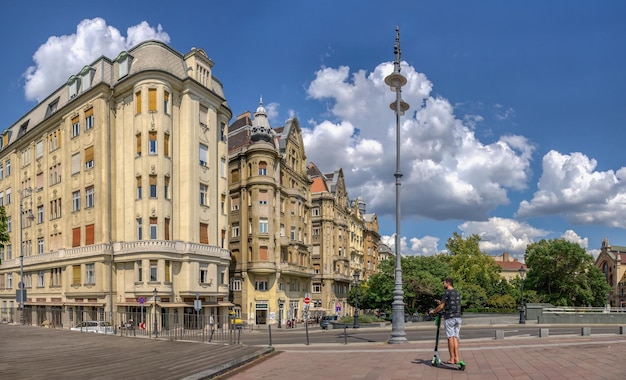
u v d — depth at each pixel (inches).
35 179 2037.4
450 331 438.3
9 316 1542.8
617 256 4729.3
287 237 2386.8
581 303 2827.3
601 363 448.1
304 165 2711.6
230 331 823.7
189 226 1642.5
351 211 3474.4
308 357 555.8
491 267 3122.5
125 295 1599.4
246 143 2368.4
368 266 3905.0
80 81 1829.5
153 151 1620.3
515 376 386.0
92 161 1695.4
